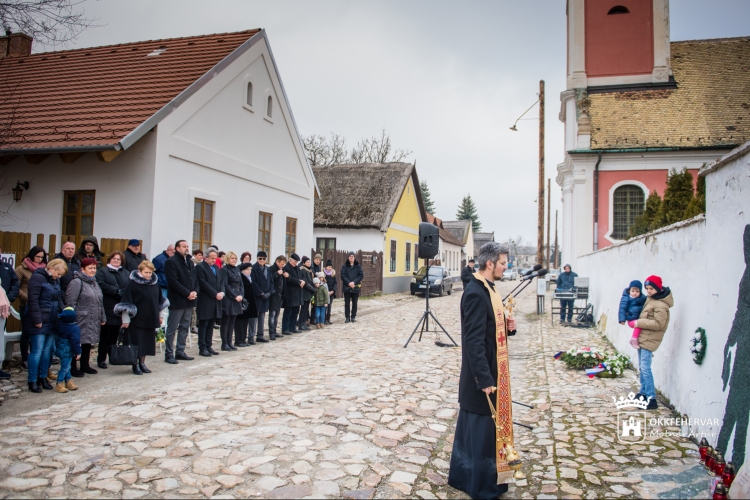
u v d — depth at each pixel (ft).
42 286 20.83
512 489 13.46
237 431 16.69
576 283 48.16
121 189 34.86
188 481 12.96
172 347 27.12
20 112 38.24
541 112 65.41
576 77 77.61
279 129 52.47
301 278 39.73
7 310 21.03
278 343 34.76
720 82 74.69
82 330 22.58
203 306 29.07
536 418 19.63
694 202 34.32
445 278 88.28
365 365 27.81
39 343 20.77
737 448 13.20
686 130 69.92
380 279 83.25
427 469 14.60
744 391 13.07
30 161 36.04
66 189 36.06
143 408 18.83
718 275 15.49
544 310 62.13
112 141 31.50
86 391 21.13
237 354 30.22
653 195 50.55
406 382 24.27
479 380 12.41
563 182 79.05
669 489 13.08
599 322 43.83
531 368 29.27
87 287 22.81
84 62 48.70
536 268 20.49
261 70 48.85
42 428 16.48
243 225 46.01
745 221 13.73
